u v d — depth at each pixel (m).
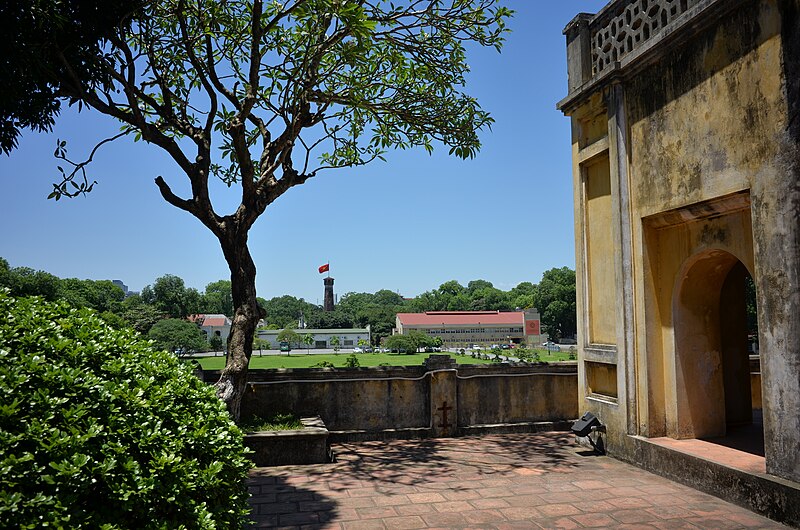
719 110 5.94
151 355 4.13
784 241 5.14
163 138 8.28
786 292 5.13
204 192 8.54
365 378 9.40
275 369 9.15
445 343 93.75
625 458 7.47
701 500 5.85
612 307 7.93
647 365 7.21
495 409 9.84
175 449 3.22
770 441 5.35
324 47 8.55
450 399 9.56
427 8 9.41
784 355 5.16
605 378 8.15
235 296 8.54
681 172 6.51
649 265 7.28
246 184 8.75
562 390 10.16
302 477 7.02
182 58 9.37
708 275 7.04
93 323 4.02
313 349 99.81
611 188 7.75
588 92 8.17
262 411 8.98
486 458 7.95
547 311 92.19
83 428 2.86
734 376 8.15
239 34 9.36
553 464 7.52
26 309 3.67
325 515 5.57
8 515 2.34
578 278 8.70
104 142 8.61
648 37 7.19
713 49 6.04
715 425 7.23
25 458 2.46
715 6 5.82
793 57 5.06
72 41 7.10
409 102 10.33
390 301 157.62
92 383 3.07
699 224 6.64
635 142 7.38
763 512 5.32
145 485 2.84
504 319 95.75
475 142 10.72
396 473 7.18
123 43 7.59
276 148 9.22
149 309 69.56
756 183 5.45
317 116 9.78
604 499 5.95
